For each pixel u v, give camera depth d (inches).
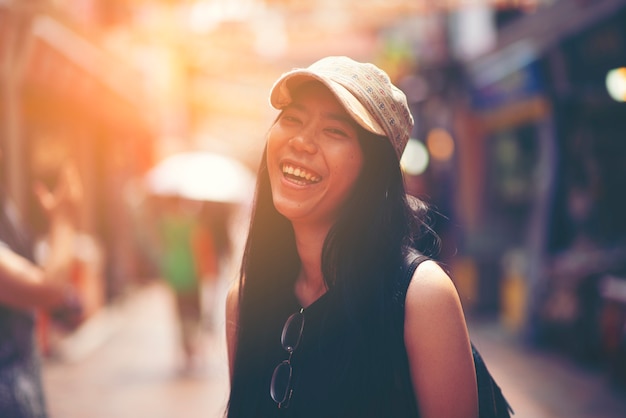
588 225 301.4
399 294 57.6
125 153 516.1
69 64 307.1
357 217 60.6
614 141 301.6
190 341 276.4
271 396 62.6
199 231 281.0
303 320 62.4
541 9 308.5
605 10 250.7
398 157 62.0
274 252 68.1
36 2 247.4
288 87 62.1
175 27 442.9
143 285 556.1
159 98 629.3
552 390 230.2
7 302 77.4
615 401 217.8
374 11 448.5
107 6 373.1
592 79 281.1
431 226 69.5
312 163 60.6
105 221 449.4
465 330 57.5
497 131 394.0
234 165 375.6
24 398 78.3
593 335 266.5
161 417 211.6
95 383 253.9
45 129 346.0
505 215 387.5
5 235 81.4
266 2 436.1
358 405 57.4
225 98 832.3
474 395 57.1
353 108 57.9
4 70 251.0
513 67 313.9
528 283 306.5
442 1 387.2
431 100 410.6
